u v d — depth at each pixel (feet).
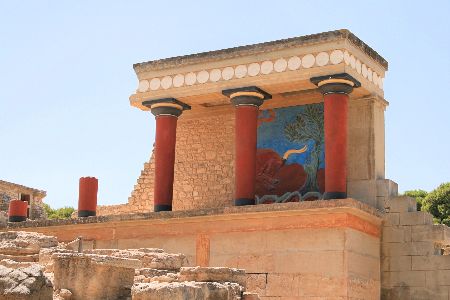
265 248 75.20
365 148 83.82
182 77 88.43
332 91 79.00
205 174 94.79
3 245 57.47
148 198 98.99
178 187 96.17
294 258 73.51
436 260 76.43
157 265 55.83
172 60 89.20
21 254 57.47
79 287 43.86
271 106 90.89
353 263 72.43
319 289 71.67
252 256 75.77
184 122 97.71
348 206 71.61
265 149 90.63
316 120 88.17
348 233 72.02
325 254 72.13
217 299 42.34
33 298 35.01
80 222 86.12
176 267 57.26
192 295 41.11
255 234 76.13
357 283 72.69
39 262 54.24
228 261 76.95
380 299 78.02
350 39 79.61
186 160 96.53
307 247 73.10
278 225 75.10
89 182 91.15
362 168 83.41
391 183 82.38
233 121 94.22
